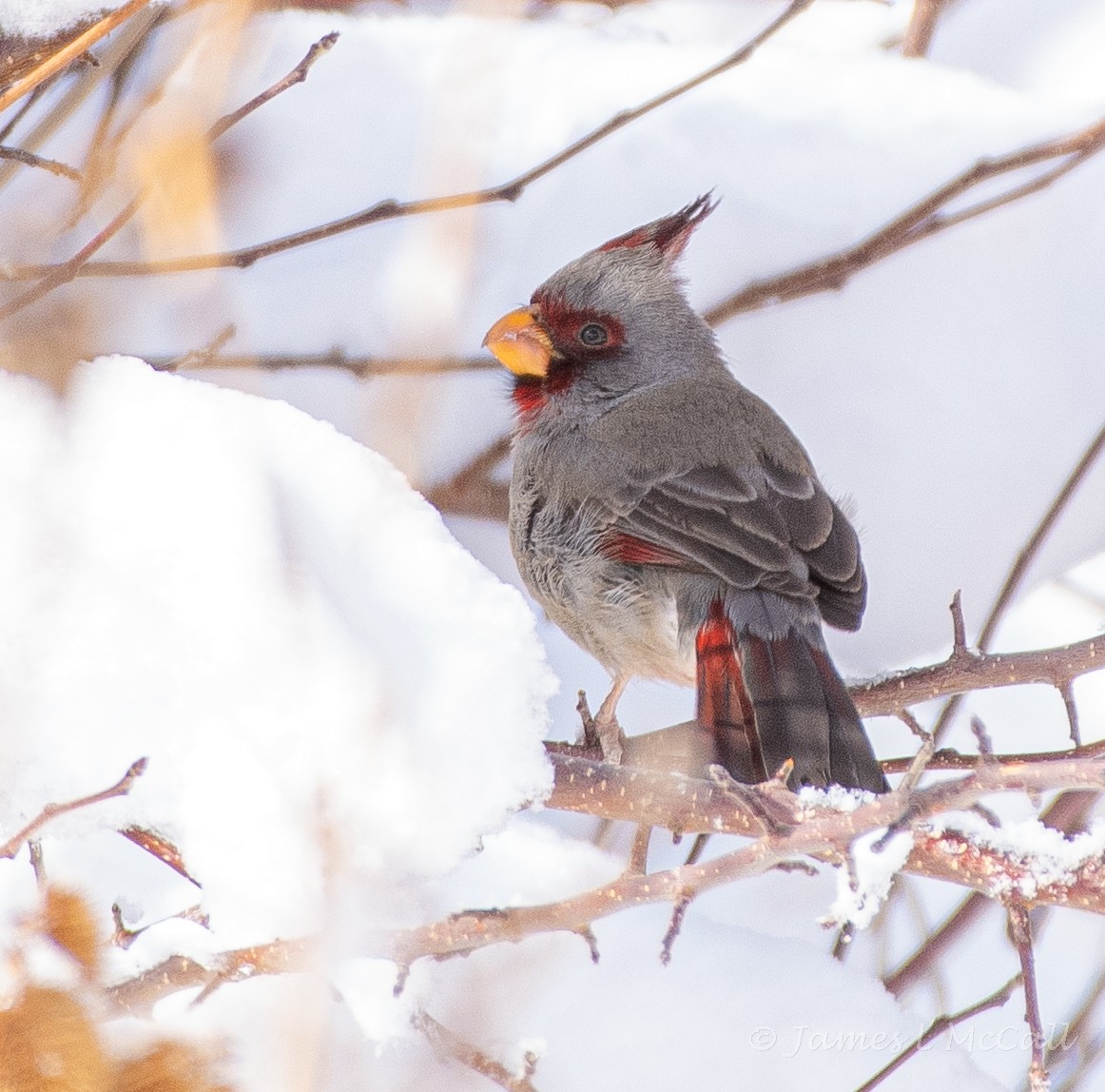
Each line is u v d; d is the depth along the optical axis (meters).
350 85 8.17
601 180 8.31
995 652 8.18
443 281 3.68
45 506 4.48
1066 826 6.96
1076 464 8.02
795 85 8.95
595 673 7.90
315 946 3.46
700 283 8.11
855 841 4.09
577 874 5.84
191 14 5.18
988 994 7.24
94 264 5.30
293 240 6.03
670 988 5.76
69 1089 3.87
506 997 5.05
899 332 8.21
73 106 5.86
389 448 3.61
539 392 7.36
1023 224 8.44
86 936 4.03
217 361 5.51
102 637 4.26
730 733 6.07
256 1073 4.12
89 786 4.13
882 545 7.95
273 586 4.27
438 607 4.35
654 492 6.75
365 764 4.03
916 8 9.52
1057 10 10.22
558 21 9.53
